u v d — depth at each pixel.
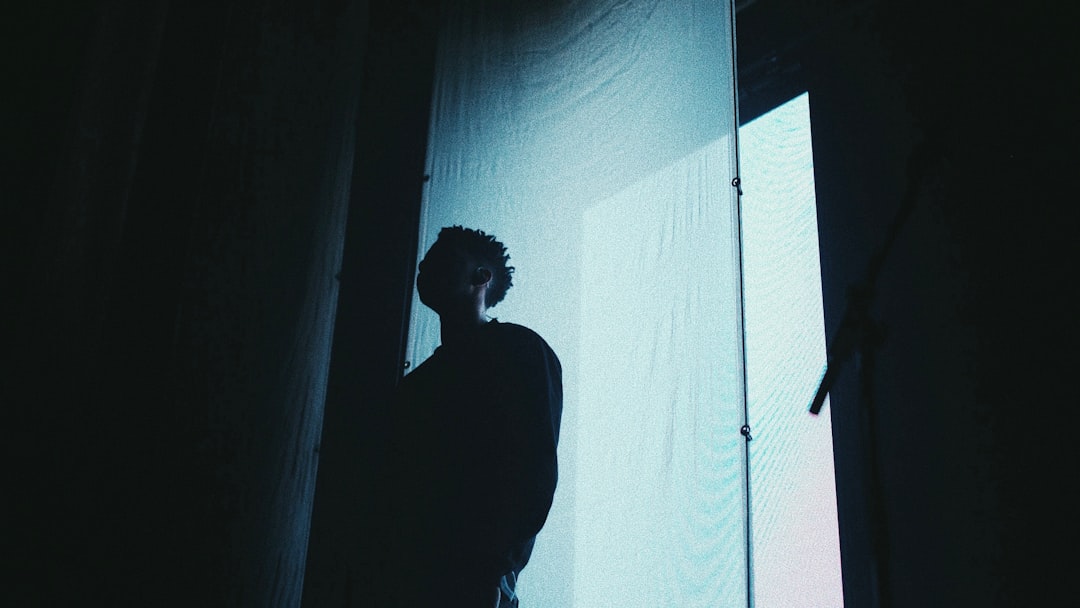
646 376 1.76
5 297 2.11
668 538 1.61
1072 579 1.67
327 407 2.34
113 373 2.08
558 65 2.30
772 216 2.43
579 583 1.69
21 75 2.28
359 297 2.47
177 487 2.03
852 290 1.42
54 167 2.22
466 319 1.69
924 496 1.92
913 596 1.87
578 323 1.93
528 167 2.23
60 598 1.92
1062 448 1.75
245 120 2.38
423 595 1.34
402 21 2.79
